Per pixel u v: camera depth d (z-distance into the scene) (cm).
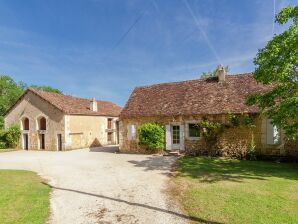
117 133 3488
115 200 817
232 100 1780
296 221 598
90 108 3067
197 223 610
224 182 986
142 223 629
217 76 2094
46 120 2748
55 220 664
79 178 1165
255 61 1153
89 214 702
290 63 1028
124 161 1641
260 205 709
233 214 648
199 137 1830
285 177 1067
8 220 653
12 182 1081
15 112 3016
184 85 2206
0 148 3022
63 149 2594
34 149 2838
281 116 1101
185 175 1138
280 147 1538
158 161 1597
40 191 929
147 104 2169
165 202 777
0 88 4594
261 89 1759
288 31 1037
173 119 1934
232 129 1684
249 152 1616
